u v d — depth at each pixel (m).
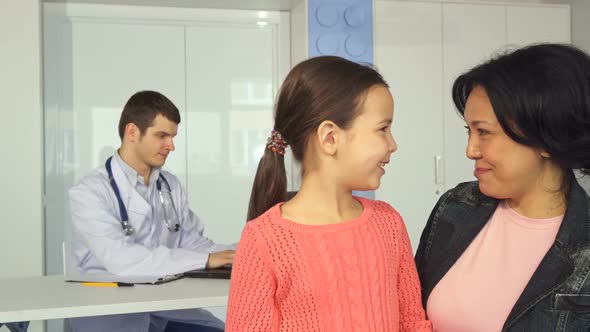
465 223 1.13
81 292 1.84
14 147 3.33
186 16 3.82
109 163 2.33
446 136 3.98
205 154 3.88
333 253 0.96
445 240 1.15
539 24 4.12
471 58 4.01
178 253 2.08
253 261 0.95
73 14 3.64
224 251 2.13
